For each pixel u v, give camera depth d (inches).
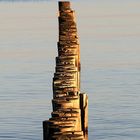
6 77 2849.4
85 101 607.2
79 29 5300.2
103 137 1652.3
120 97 2224.4
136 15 6648.6
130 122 1814.7
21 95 2322.8
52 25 5895.7
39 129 1745.8
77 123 493.4
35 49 3991.1
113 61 3299.7
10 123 1825.8
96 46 4030.5
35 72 2994.6
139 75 2780.5
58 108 538.9
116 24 5684.1
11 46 4222.4
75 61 746.8
